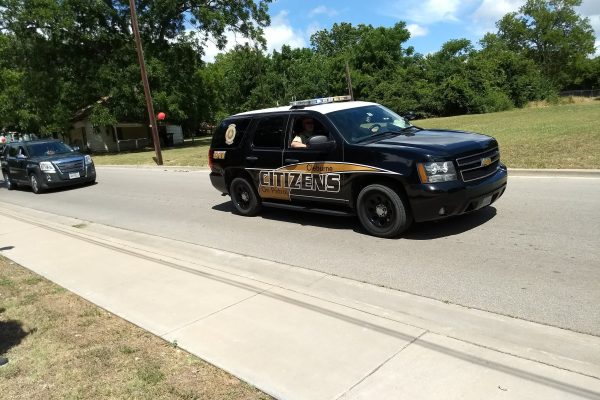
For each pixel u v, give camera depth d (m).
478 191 6.42
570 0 89.06
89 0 33.00
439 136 7.04
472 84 58.62
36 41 34.22
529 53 93.94
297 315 4.52
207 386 3.50
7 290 5.96
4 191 18.70
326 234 7.44
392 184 6.62
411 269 5.57
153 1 34.72
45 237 8.91
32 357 4.16
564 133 15.46
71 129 46.22
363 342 3.91
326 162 7.29
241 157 8.76
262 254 6.77
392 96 59.97
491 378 3.28
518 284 4.85
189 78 38.00
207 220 9.39
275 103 62.44
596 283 4.69
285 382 3.46
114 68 33.88
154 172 19.53
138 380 3.65
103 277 6.17
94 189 16.17
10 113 41.44
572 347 3.62
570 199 7.86
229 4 36.59
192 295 5.27
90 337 4.45
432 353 3.66
